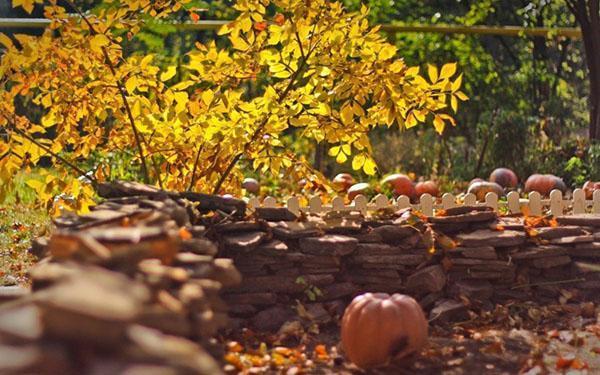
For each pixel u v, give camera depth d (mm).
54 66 5902
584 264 5438
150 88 5938
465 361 4430
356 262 5312
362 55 5785
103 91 5965
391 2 13836
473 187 9547
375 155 12328
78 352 1715
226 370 3801
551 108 13641
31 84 5832
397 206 6254
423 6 15438
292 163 6211
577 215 5750
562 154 11812
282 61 5945
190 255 3342
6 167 5902
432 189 9461
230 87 6141
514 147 11914
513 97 14039
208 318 2693
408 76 5785
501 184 10695
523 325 5129
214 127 5727
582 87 17609
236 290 5148
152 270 2500
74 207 6023
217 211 5250
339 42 5797
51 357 1656
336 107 8781
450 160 12227
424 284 5285
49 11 5707
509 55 16688
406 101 5789
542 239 5465
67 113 5977
